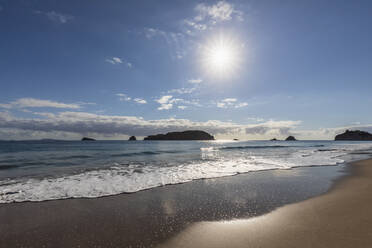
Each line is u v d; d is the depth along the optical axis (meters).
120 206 5.98
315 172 11.91
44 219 5.02
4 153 27.16
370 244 3.56
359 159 19.06
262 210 5.57
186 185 8.66
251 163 16.22
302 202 6.23
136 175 10.85
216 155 24.80
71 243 3.88
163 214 5.34
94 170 12.65
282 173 11.59
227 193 7.37
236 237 4.02
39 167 14.02
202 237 4.06
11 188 7.95
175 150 36.16
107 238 4.07
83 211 5.57
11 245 3.82
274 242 3.76
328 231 4.13
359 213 5.11
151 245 3.80
